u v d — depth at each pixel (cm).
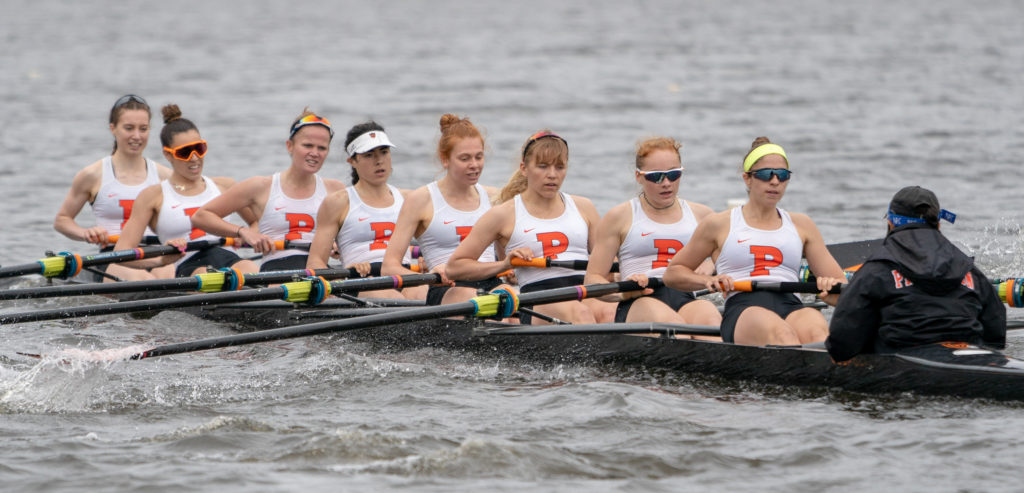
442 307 3331
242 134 10112
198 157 4816
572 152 8838
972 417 2644
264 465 2391
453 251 3966
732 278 3325
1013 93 11731
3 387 3116
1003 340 2880
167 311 4606
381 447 2500
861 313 2772
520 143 9444
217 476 2309
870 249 4378
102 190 5153
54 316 3531
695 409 2852
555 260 3675
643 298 3506
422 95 12950
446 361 3600
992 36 19250
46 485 2266
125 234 4797
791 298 3322
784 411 2795
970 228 5716
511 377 3328
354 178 4462
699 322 3466
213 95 13212
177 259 4956
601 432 2623
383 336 3859
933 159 8056
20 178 7975
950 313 2752
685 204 3703
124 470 2358
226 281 3928
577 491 2220
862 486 2230
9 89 13862
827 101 11650
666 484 2269
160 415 2902
